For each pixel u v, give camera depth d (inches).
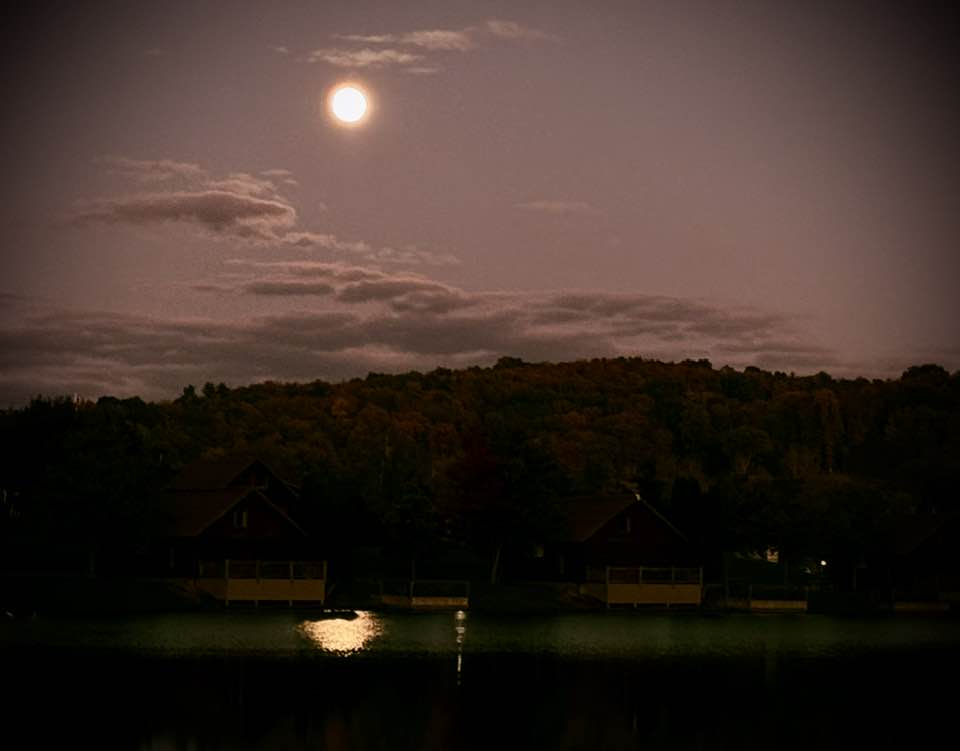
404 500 4384.8
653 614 4146.2
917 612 4675.2
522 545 4562.0
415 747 1932.8
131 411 7283.5
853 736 2098.9
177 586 3909.9
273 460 6845.5
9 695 2236.7
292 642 3009.4
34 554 4173.2
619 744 2000.5
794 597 4692.4
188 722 2054.6
